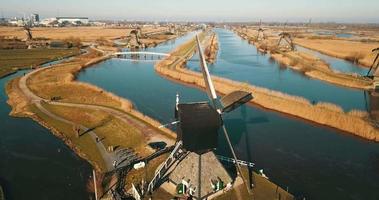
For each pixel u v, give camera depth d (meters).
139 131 46.66
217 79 81.38
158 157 38.06
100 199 31.02
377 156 43.22
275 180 36.78
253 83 83.75
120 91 75.44
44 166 39.28
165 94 73.25
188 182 30.80
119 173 35.44
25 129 50.50
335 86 81.31
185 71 94.56
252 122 54.81
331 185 36.12
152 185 31.05
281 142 46.81
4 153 42.62
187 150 30.14
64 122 52.06
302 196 33.84
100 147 42.75
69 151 43.03
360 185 36.22
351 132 50.62
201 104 32.28
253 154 42.81
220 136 48.34
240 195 30.73
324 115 54.56
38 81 79.38
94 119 52.25
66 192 33.97
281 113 59.75
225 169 32.44
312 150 44.53
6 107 61.88
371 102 65.94
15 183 35.59
